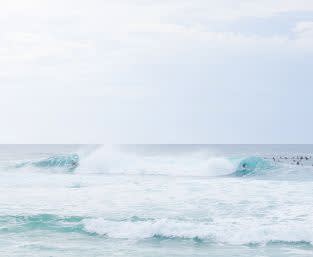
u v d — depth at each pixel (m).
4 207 19.66
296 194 22.84
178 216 17.45
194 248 13.57
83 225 16.05
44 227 16.17
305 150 137.88
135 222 16.19
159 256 12.76
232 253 13.01
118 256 12.76
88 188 25.89
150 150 143.62
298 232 14.56
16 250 13.37
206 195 22.70
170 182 29.06
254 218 16.89
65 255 12.84
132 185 27.34
